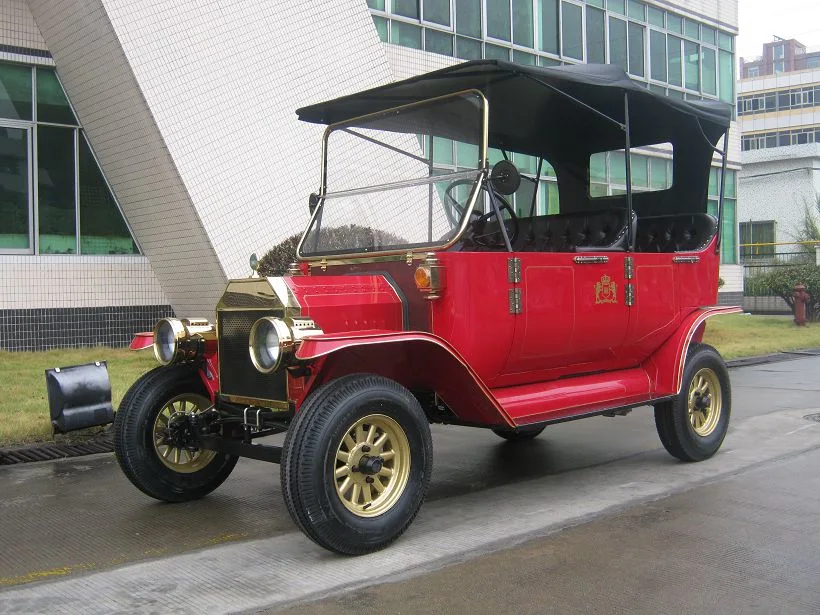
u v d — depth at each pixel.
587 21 17.66
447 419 4.69
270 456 4.10
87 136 11.41
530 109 5.60
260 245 10.37
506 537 4.04
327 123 5.66
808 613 3.08
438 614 3.11
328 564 3.68
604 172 6.76
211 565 3.70
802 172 34.25
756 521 4.23
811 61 82.06
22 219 11.14
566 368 5.09
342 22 11.48
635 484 5.08
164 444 4.75
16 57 10.90
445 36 14.82
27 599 3.32
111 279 11.58
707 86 21.17
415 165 4.81
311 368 4.03
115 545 4.01
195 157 9.91
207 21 10.10
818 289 19.16
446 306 4.26
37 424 6.62
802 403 8.12
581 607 3.16
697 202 6.33
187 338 4.62
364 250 4.79
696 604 3.17
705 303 5.95
